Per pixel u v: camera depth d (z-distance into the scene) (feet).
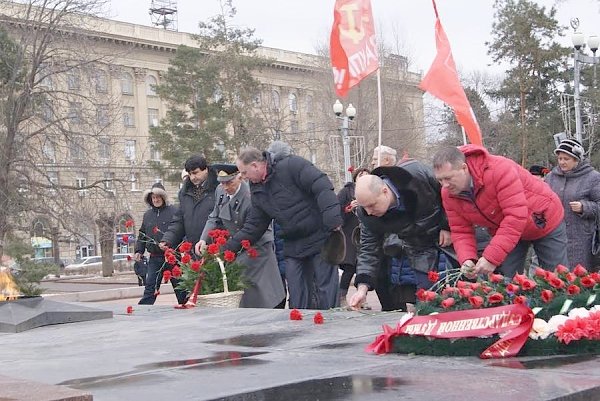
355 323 16.02
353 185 29.78
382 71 146.82
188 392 9.63
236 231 25.21
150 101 179.93
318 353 12.38
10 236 85.97
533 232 16.61
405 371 10.35
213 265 23.26
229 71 144.36
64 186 95.76
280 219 22.07
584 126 124.77
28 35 92.38
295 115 200.23
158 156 173.88
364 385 9.52
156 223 32.30
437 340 11.54
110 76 103.55
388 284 21.68
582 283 11.77
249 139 141.28
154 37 179.63
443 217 16.89
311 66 177.47
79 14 94.68
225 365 11.61
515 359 10.85
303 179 21.66
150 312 21.54
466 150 15.10
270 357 12.17
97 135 96.22
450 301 11.80
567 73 133.90
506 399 8.36
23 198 90.84
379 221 16.51
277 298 24.13
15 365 12.94
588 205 22.74
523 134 126.72
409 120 150.82
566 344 10.96
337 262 21.06
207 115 139.64
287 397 9.05
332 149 131.95
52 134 94.07
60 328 18.79
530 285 11.50
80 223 95.91
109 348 14.49
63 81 96.17
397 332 11.93
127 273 132.36
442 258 17.94
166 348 13.98
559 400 8.29
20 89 92.27
